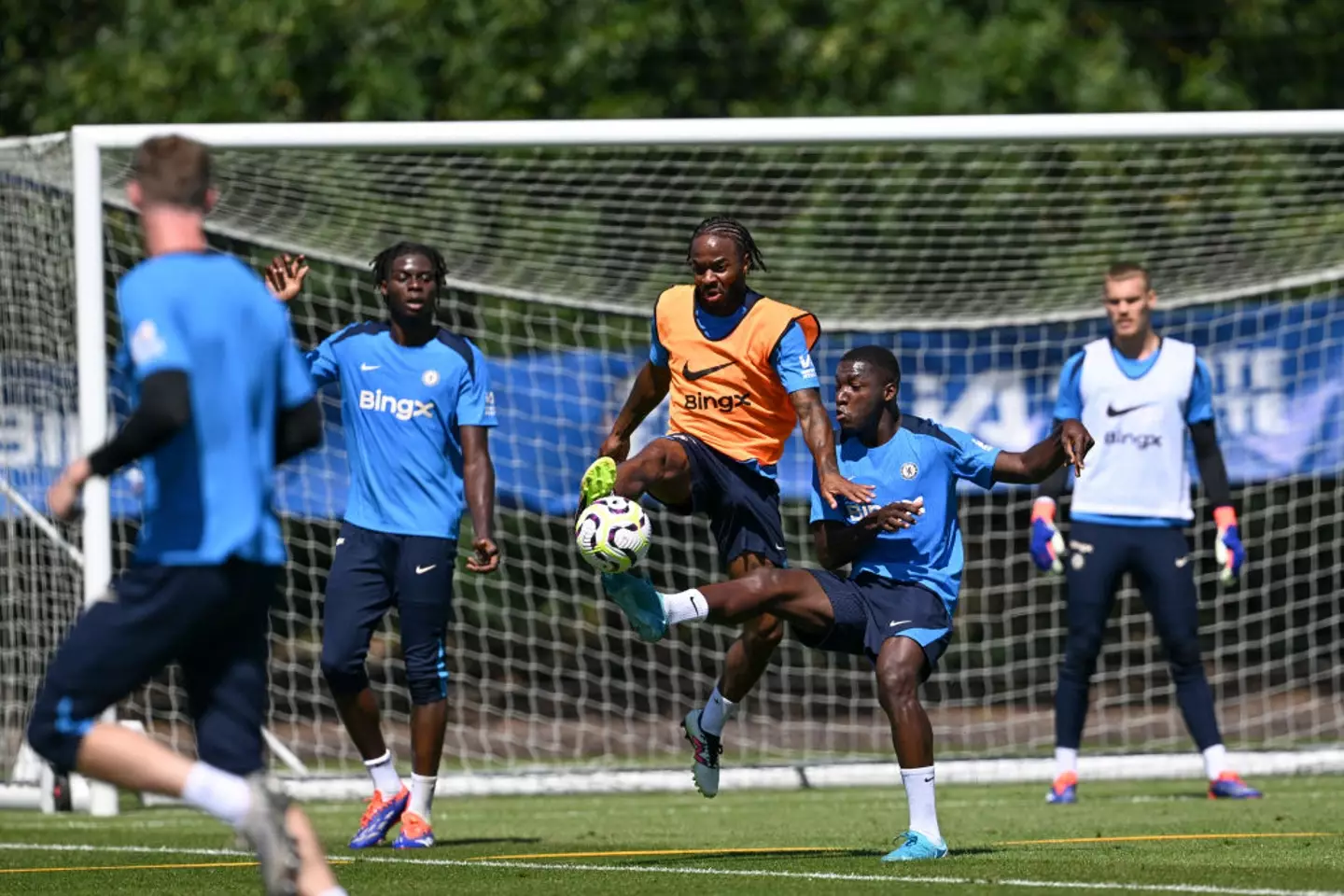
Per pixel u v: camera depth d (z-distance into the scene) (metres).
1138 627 52.31
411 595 22.11
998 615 45.72
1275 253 42.19
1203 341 40.88
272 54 50.91
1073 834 23.22
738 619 18.58
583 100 51.84
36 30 53.81
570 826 27.50
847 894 15.07
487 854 20.95
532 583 49.47
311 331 40.06
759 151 45.16
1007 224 41.88
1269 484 41.97
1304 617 51.81
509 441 40.62
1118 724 49.22
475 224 42.03
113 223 39.19
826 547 19.02
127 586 12.16
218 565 12.11
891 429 18.98
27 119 52.41
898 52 52.38
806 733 43.34
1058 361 41.91
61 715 11.92
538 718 47.12
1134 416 29.00
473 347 22.78
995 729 48.50
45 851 22.25
